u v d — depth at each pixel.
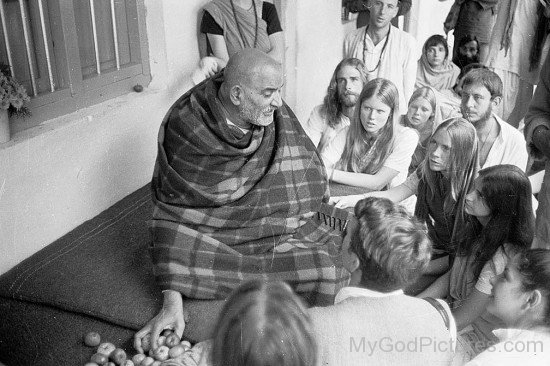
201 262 2.69
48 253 3.04
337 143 3.51
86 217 3.36
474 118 3.02
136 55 3.69
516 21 3.56
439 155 2.67
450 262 2.67
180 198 2.75
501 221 2.35
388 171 3.38
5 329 2.79
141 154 3.68
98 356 2.49
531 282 1.84
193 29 3.94
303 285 2.71
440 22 4.47
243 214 2.79
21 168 2.91
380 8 3.86
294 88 4.72
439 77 3.86
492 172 2.37
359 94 3.57
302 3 4.51
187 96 2.89
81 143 3.23
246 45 3.88
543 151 2.98
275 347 1.38
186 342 2.49
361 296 1.75
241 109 2.70
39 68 3.12
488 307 2.34
